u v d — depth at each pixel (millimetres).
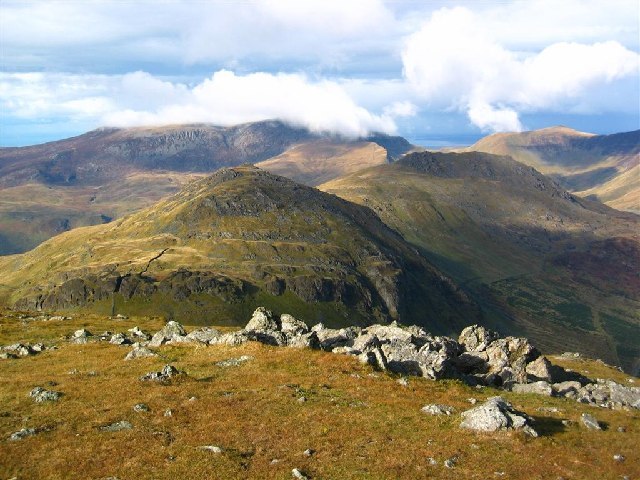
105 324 84562
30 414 35500
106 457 29703
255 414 36875
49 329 74188
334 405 39469
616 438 38156
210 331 63500
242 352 53031
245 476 28312
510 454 32562
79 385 41938
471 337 72812
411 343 60875
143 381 42844
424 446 32906
